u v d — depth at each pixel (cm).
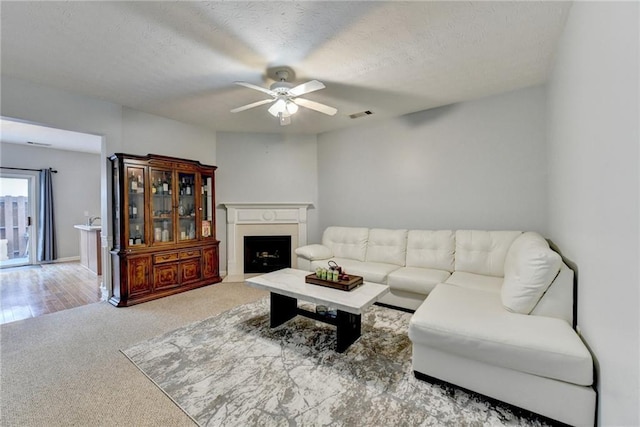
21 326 281
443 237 345
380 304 338
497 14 187
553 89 254
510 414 162
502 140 324
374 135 427
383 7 179
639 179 97
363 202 443
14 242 600
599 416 137
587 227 156
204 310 323
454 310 197
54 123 304
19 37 211
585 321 160
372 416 160
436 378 187
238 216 470
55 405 171
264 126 447
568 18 188
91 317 304
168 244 382
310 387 186
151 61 247
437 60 247
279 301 282
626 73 107
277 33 206
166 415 162
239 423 155
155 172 376
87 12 183
